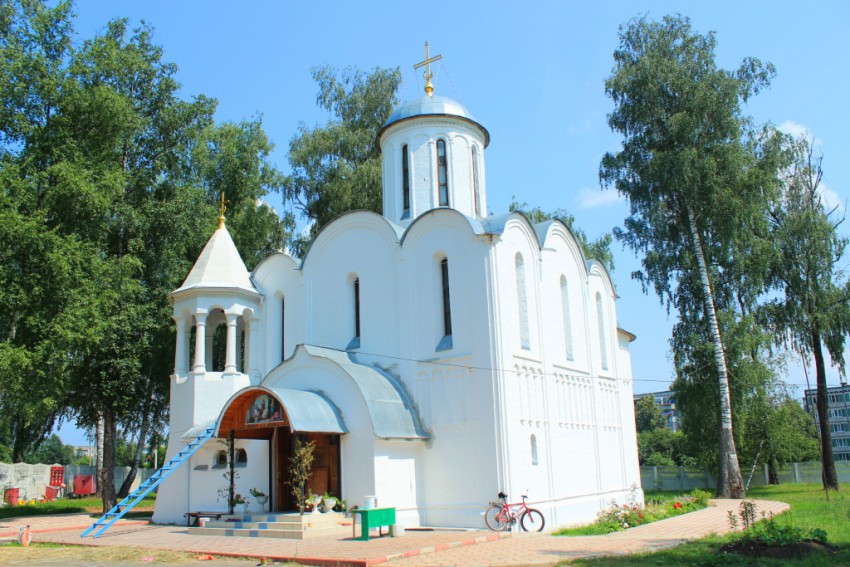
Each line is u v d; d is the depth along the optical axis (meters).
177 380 25.69
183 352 26.05
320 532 18.39
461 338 22.02
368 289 24.70
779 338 38.81
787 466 47.44
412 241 23.84
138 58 33.25
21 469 46.62
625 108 35.75
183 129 35.31
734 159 33.31
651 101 35.09
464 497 20.86
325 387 21.66
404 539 17.17
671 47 36.16
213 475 23.73
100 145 29.67
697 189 33.53
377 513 17.58
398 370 23.14
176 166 35.34
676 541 16.11
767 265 35.50
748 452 42.19
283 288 27.34
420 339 22.94
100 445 45.66
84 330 25.00
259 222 39.81
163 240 33.38
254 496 21.50
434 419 21.95
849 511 22.97
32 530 22.16
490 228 23.19
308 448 19.78
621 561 12.99
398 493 20.69
